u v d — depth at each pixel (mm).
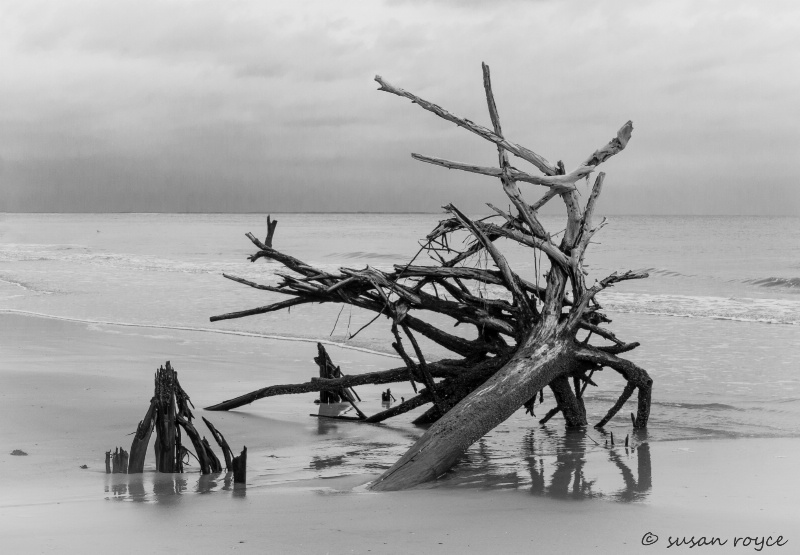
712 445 9516
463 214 10602
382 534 5879
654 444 9648
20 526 6039
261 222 178625
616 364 10414
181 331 20078
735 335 19375
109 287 31344
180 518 6277
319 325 21234
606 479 7922
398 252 59312
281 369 14891
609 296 28391
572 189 10719
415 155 10633
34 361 15242
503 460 8891
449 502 6918
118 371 14133
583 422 10797
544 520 6316
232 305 25438
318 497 7086
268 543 5605
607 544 5719
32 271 40062
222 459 8914
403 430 10633
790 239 72438
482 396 8914
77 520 6195
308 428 10703
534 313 10445
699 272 39094
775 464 8477
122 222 183500
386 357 16469
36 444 9039
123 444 9047
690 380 14023
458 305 10633
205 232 109875
